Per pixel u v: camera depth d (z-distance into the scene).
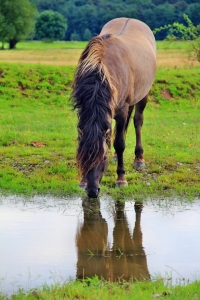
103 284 7.36
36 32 130.62
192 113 24.56
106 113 9.73
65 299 6.71
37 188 12.38
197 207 11.24
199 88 28.80
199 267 8.13
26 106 24.20
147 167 13.95
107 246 9.05
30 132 17.73
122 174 12.55
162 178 12.98
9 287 7.35
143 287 7.18
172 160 14.34
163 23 107.69
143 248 8.96
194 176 13.16
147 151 15.44
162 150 15.57
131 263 8.30
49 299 6.67
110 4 128.38
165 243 9.17
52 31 130.62
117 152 12.38
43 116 21.86
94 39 11.38
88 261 8.35
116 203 11.49
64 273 7.85
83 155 9.50
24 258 8.41
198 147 16.09
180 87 28.36
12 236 9.41
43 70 28.17
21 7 103.62
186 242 9.21
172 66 35.97
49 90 26.45
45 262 8.27
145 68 13.13
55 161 14.28
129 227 10.02
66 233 9.63
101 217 10.62
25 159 14.34
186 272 7.93
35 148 15.51
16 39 104.88
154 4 117.44
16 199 11.73
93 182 9.87
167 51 55.91
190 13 102.38
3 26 101.00
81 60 10.83
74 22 136.38
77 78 10.20
